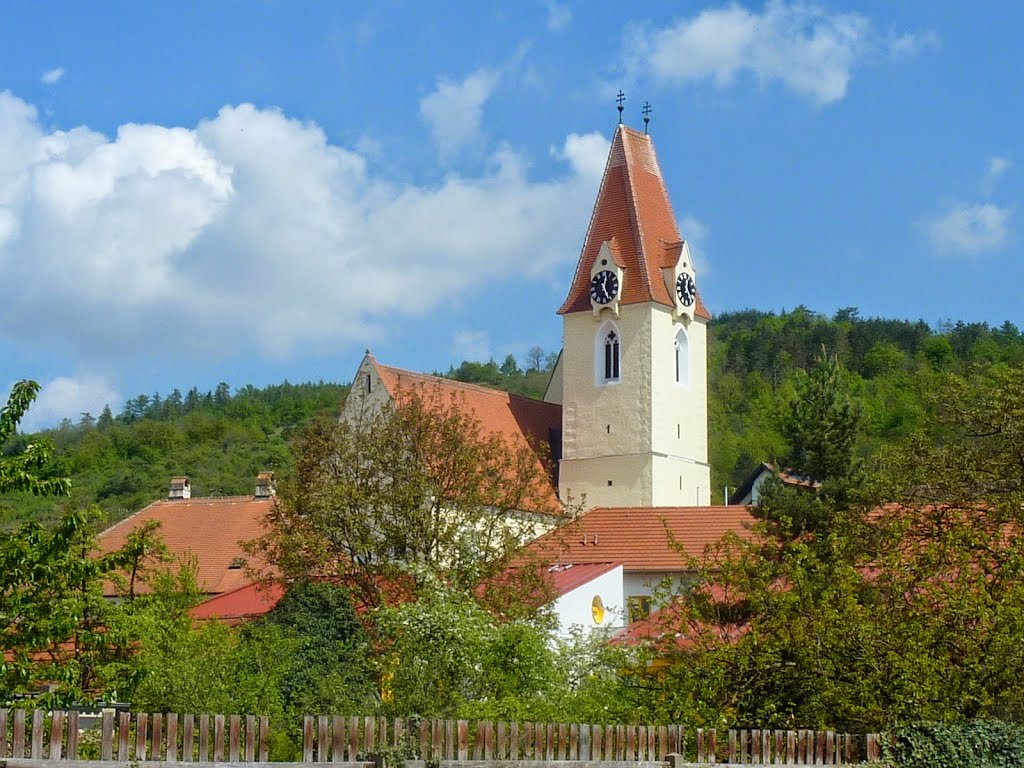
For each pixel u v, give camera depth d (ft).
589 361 283.59
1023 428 154.61
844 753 91.04
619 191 286.05
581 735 79.41
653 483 273.13
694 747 87.81
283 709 119.65
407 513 187.21
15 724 60.23
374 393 258.98
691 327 288.92
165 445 509.35
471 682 112.16
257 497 282.36
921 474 155.63
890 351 569.23
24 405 90.07
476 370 654.94
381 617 125.08
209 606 213.66
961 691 96.12
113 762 62.18
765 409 510.58
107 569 97.60
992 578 111.24
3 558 88.17
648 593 213.66
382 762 70.90
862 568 121.60
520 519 202.59
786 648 101.14
